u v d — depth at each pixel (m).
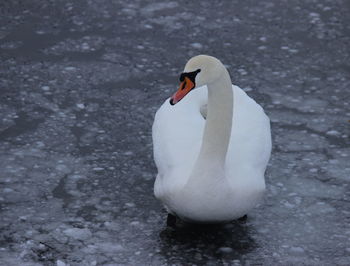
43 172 10.58
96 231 9.38
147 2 15.96
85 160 10.90
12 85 12.89
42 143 11.28
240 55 14.16
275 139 11.53
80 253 8.95
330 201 10.08
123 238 9.25
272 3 16.06
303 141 11.50
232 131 9.41
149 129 11.79
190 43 14.52
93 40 14.48
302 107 12.48
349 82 13.34
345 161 10.98
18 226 9.42
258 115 9.83
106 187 10.30
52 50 14.06
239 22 15.30
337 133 11.73
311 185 10.42
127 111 12.27
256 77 13.44
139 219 9.64
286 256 8.98
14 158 10.88
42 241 9.16
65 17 15.23
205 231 9.39
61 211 9.75
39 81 13.05
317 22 15.36
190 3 16.00
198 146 9.13
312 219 9.71
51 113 12.11
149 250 9.02
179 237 9.27
